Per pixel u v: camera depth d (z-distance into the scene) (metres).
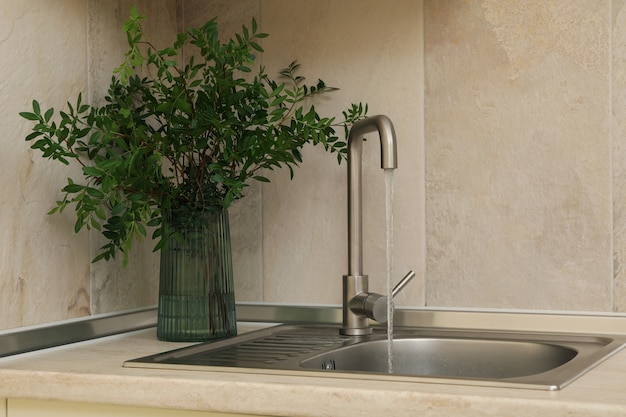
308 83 1.65
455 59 1.53
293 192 1.66
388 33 1.58
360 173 1.49
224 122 1.37
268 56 1.68
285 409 0.98
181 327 1.40
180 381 1.03
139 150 1.31
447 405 0.90
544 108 1.47
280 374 1.05
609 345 1.28
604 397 0.88
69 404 1.10
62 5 1.42
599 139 1.44
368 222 1.60
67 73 1.43
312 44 1.64
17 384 1.11
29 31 1.35
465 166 1.53
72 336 1.39
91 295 1.48
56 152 1.26
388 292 1.39
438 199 1.55
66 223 1.42
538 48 1.48
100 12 1.52
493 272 1.51
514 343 1.38
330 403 0.95
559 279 1.46
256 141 1.39
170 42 1.72
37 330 1.32
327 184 1.63
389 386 0.96
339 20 1.62
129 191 1.37
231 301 1.45
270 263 1.68
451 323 1.51
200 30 1.39
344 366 1.35
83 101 1.47
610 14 1.43
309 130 1.43
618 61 1.43
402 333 1.47
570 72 1.46
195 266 1.40
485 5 1.51
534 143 1.48
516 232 1.49
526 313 1.47
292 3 1.66
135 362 1.14
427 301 1.55
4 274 1.29
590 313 1.44
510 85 1.50
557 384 0.93
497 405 0.88
